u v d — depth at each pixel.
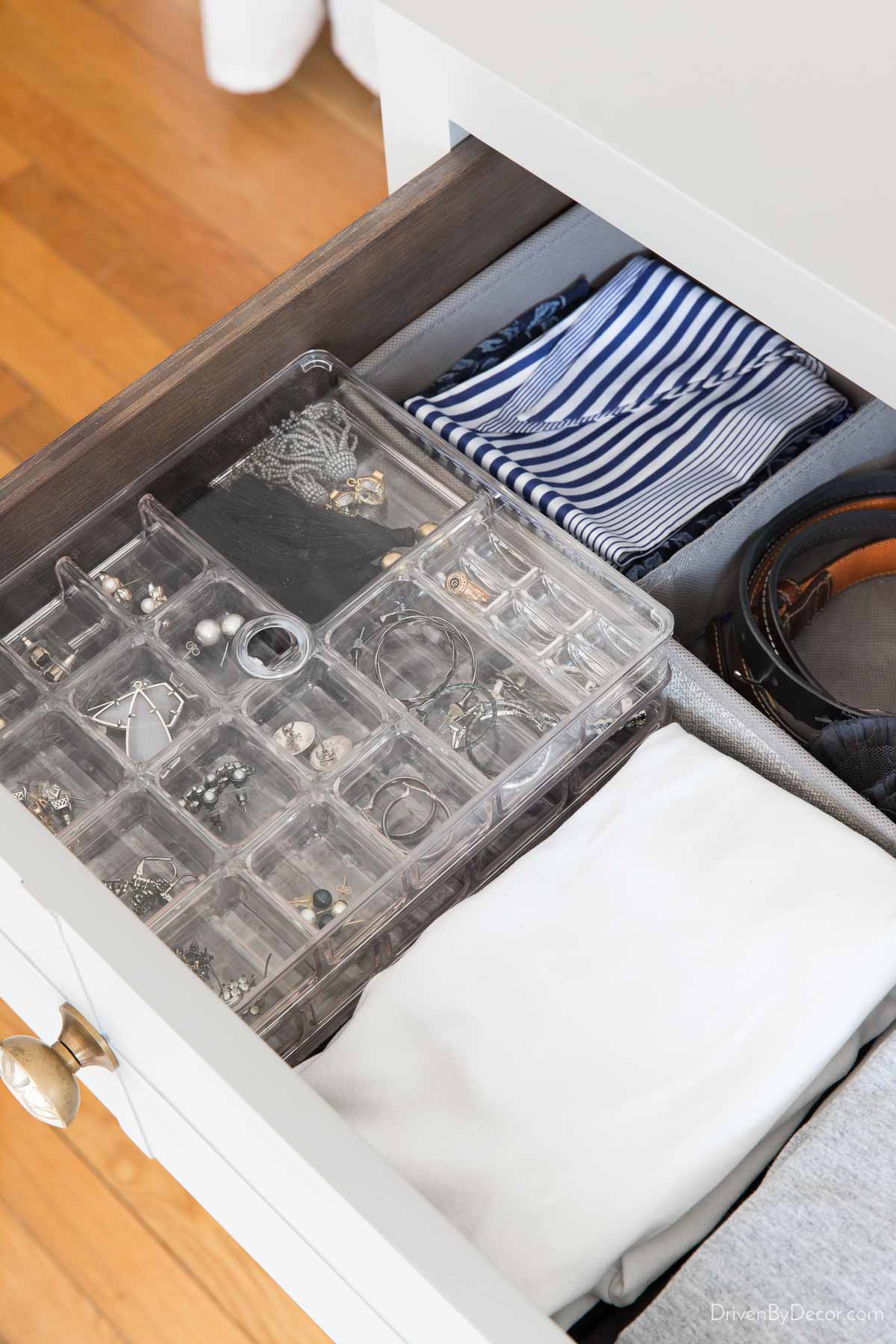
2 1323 1.16
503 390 1.12
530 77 0.93
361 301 1.06
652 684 0.95
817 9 0.95
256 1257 1.02
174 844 0.89
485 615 0.97
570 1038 0.81
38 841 0.68
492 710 0.94
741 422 1.12
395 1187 0.59
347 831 0.89
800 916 0.83
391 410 1.03
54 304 1.50
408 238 1.05
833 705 0.96
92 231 1.55
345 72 1.68
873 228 0.84
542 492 1.04
